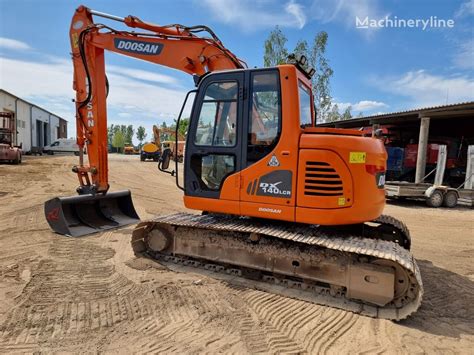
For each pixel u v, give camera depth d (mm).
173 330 3164
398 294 3623
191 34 5410
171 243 4898
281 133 3926
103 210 6719
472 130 17047
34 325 3156
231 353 2855
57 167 19953
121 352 2811
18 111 35625
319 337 3150
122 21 5664
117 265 4707
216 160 4367
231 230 4184
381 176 4125
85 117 6141
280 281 4234
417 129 17969
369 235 5270
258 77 4086
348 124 19141
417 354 2941
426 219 9055
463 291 4301
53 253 5078
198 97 4469
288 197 3912
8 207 8281
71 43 6051
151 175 17797
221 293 3951
